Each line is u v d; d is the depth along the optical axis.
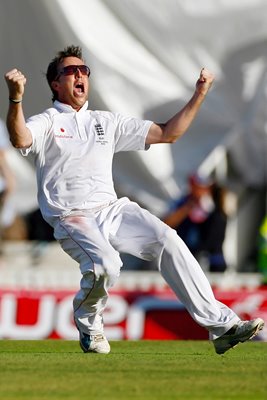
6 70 37.78
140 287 36.81
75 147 21.53
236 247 42.50
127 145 22.22
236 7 37.88
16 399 15.00
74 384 16.48
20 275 36.50
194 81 38.12
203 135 38.88
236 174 40.78
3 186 39.41
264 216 42.12
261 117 38.34
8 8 36.91
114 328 36.50
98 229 21.12
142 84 37.75
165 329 36.66
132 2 37.31
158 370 18.33
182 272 20.91
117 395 15.46
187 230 38.75
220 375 17.70
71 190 21.48
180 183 39.00
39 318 36.31
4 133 39.16
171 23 37.69
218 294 37.12
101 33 37.31
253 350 23.56
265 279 37.56
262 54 38.31
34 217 41.31
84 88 21.94
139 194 39.06
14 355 21.30
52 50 37.25
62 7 36.66
